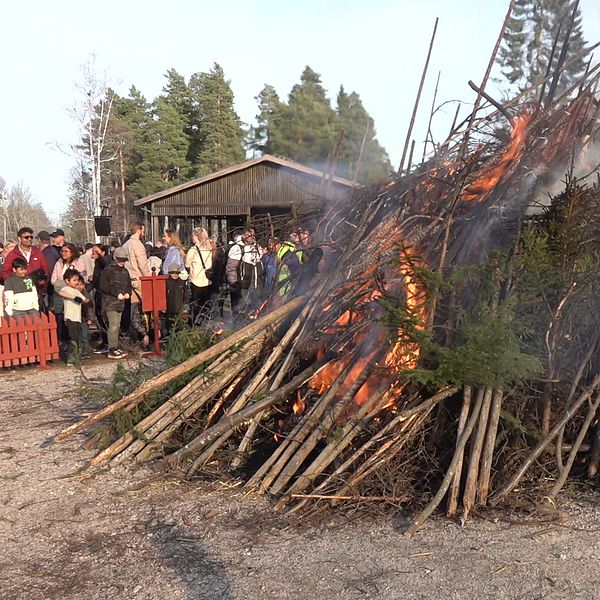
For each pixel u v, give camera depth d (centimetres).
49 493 407
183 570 305
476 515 357
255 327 461
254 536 338
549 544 325
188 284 976
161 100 5112
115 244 1205
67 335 934
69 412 615
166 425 454
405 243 439
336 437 380
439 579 292
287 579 294
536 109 465
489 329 363
